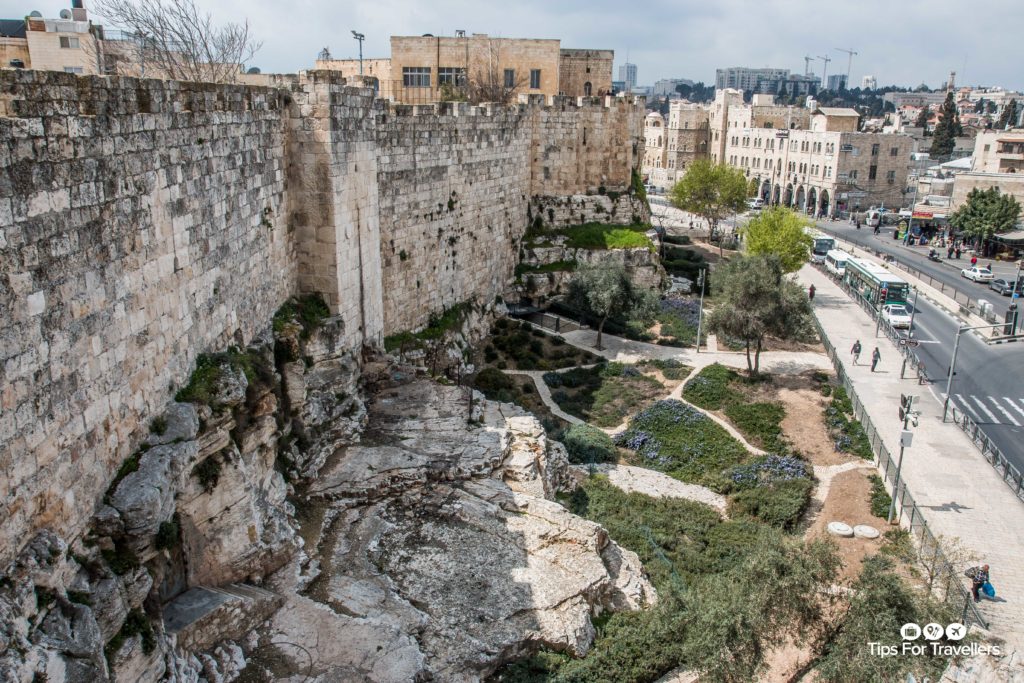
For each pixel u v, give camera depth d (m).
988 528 31.92
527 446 28.59
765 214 73.12
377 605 19.67
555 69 75.25
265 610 18.23
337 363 27.48
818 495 35.03
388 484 24.34
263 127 23.94
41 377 12.72
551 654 20.50
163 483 15.36
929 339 61.50
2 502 11.67
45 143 12.88
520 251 58.72
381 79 77.38
